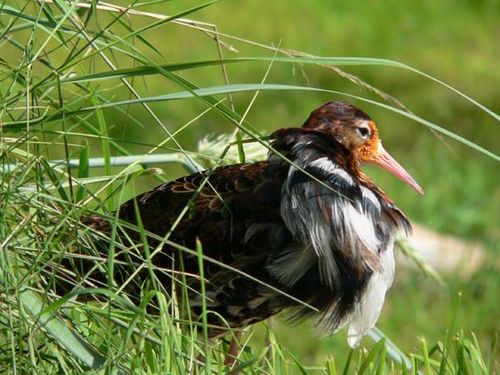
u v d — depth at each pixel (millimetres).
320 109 9117
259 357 6711
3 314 6207
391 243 8258
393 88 20141
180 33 21125
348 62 6316
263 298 8109
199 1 22219
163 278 8086
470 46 22156
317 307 8102
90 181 6891
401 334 12727
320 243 7852
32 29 6461
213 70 20094
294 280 7992
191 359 6195
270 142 8219
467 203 16391
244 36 21641
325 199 7883
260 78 20078
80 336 6352
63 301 5938
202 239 8086
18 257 6344
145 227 8195
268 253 8016
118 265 7199
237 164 8344
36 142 6477
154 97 6199
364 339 12281
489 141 18641
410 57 21500
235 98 19281
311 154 8000
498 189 17047
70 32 6934
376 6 23375
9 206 6445
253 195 8062
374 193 8266
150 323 6254
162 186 8438
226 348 8570
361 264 7957
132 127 17609
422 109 19453
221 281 8094
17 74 6383
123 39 6410
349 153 8414
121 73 6289
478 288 13773
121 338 6602
